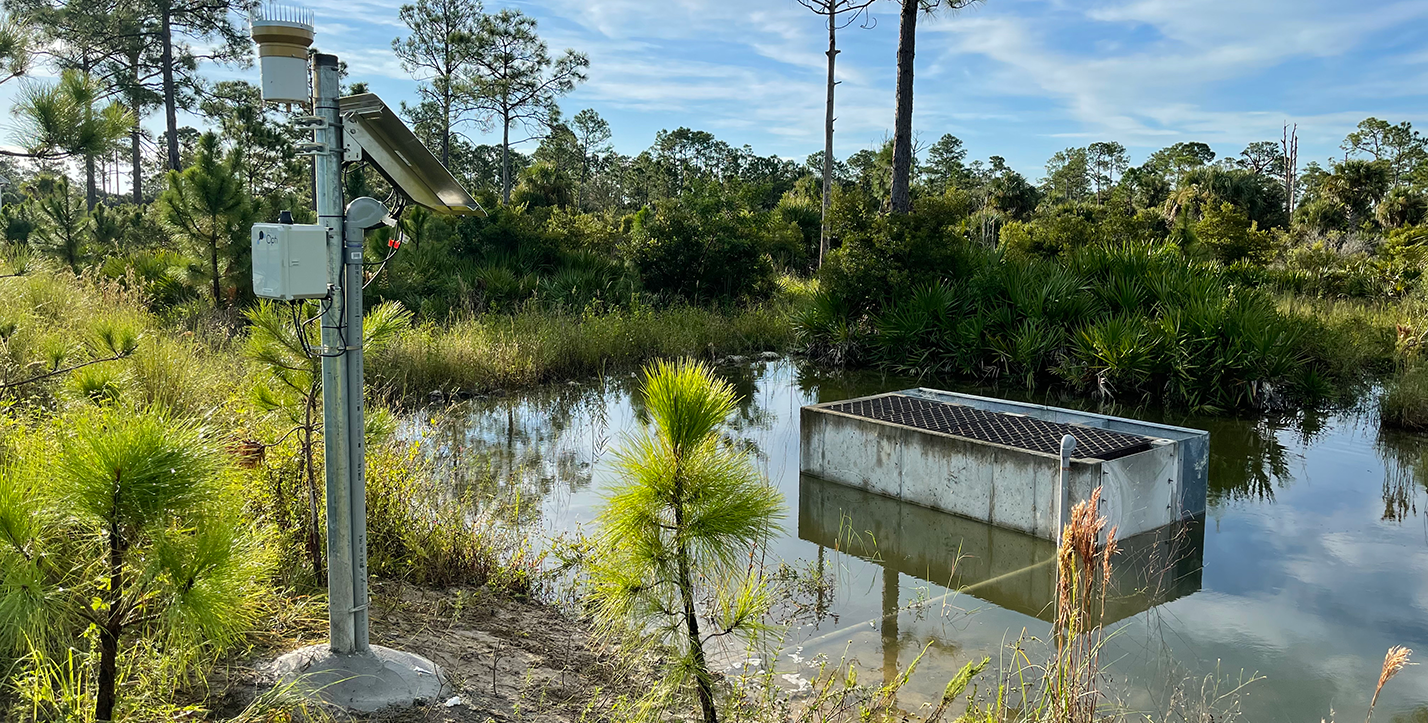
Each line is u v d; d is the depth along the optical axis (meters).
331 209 3.12
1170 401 12.08
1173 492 7.01
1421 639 5.11
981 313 14.18
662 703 2.96
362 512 3.38
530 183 30.67
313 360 4.16
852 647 4.88
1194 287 13.48
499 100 33.62
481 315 14.88
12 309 8.33
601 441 9.48
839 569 6.14
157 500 2.40
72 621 2.89
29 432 4.20
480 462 8.44
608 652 4.27
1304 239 31.80
